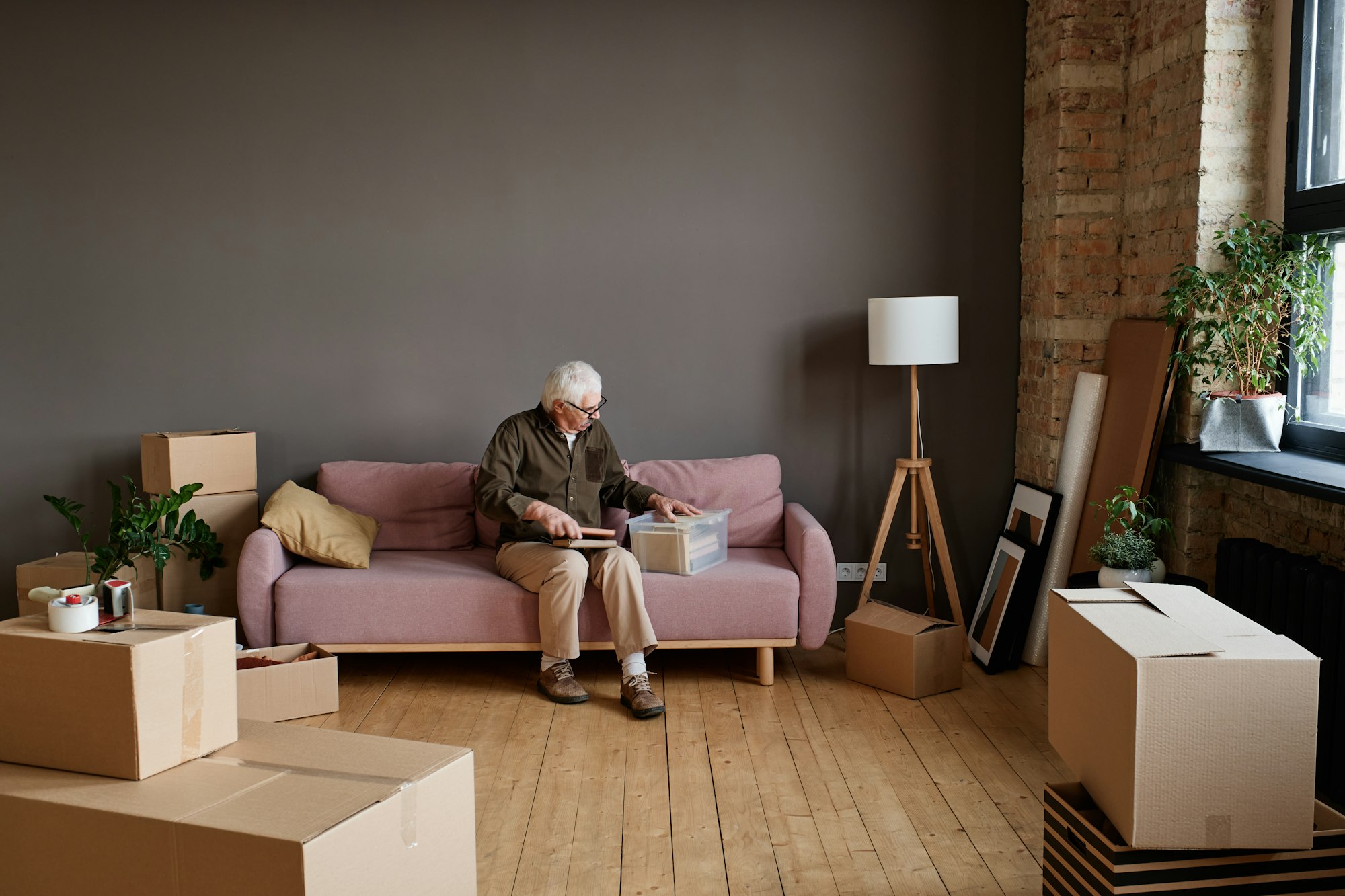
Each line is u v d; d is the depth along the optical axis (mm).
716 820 2633
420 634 3561
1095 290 3932
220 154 4184
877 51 4191
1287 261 3115
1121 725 1795
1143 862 1793
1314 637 2686
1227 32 3301
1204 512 3430
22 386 4238
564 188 4230
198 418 4270
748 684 3689
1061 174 3900
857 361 4301
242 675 3217
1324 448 3105
